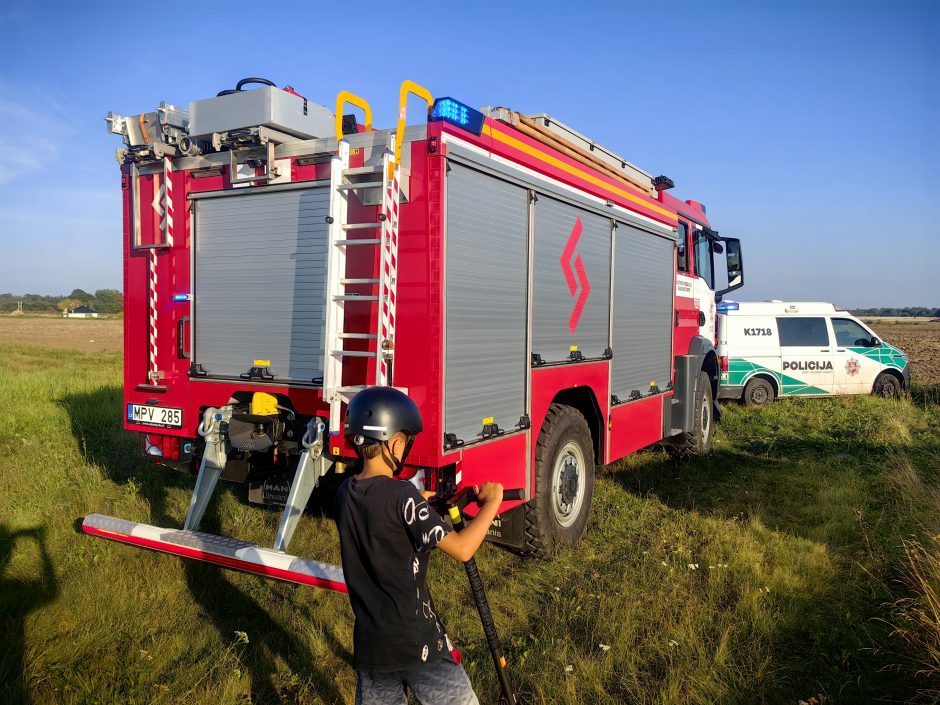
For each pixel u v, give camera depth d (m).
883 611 4.16
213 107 4.46
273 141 4.32
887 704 3.27
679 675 3.43
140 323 5.01
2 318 90.31
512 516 4.86
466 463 4.07
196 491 4.20
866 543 5.23
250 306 4.54
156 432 4.99
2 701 3.01
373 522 2.14
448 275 3.87
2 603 3.92
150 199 4.90
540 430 4.95
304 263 4.30
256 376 4.48
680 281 7.89
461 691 2.25
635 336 6.62
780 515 6.20
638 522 5.91
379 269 3.86
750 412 12.37
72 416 9.30
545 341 4.99
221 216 4.63
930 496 6.11
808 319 13.83
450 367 3.90
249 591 4.26
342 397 3.85
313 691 3.28
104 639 3.58
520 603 4.29
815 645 3.81
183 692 3.18
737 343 13.39
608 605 4.17
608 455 6.09
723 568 4.71
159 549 3.87
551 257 5.04
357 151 4.02
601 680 3.42
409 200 3.85
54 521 5.17
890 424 10.07
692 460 8.40
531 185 4.71
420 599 2.19
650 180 7.14
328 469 4.11
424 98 3.86
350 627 3.85
